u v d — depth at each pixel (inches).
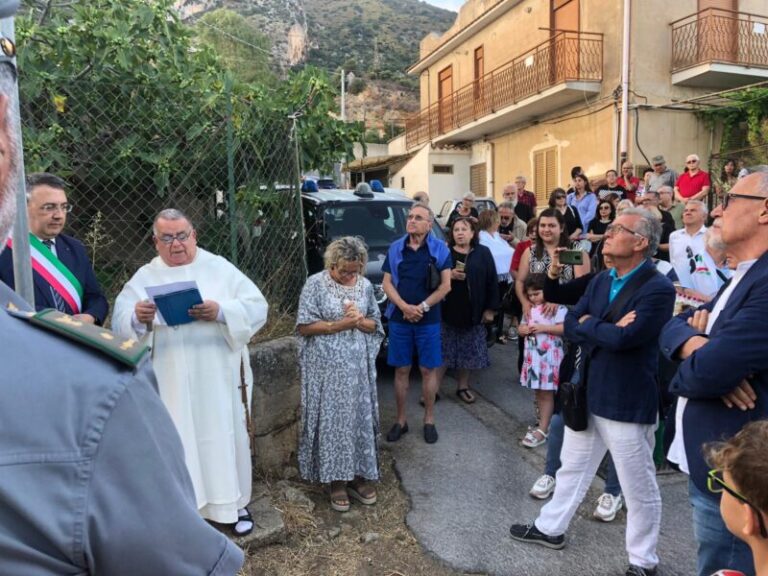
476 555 122.5
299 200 180.1
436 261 171.9
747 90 478.0
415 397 213.9
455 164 794.2
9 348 30.5
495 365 251.0
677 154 510.6
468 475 156.3
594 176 541.6
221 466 117.7
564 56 537.0
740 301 79.7
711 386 78.2
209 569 35.2
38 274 104.1
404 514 138.6
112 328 115.2
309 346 138.4
